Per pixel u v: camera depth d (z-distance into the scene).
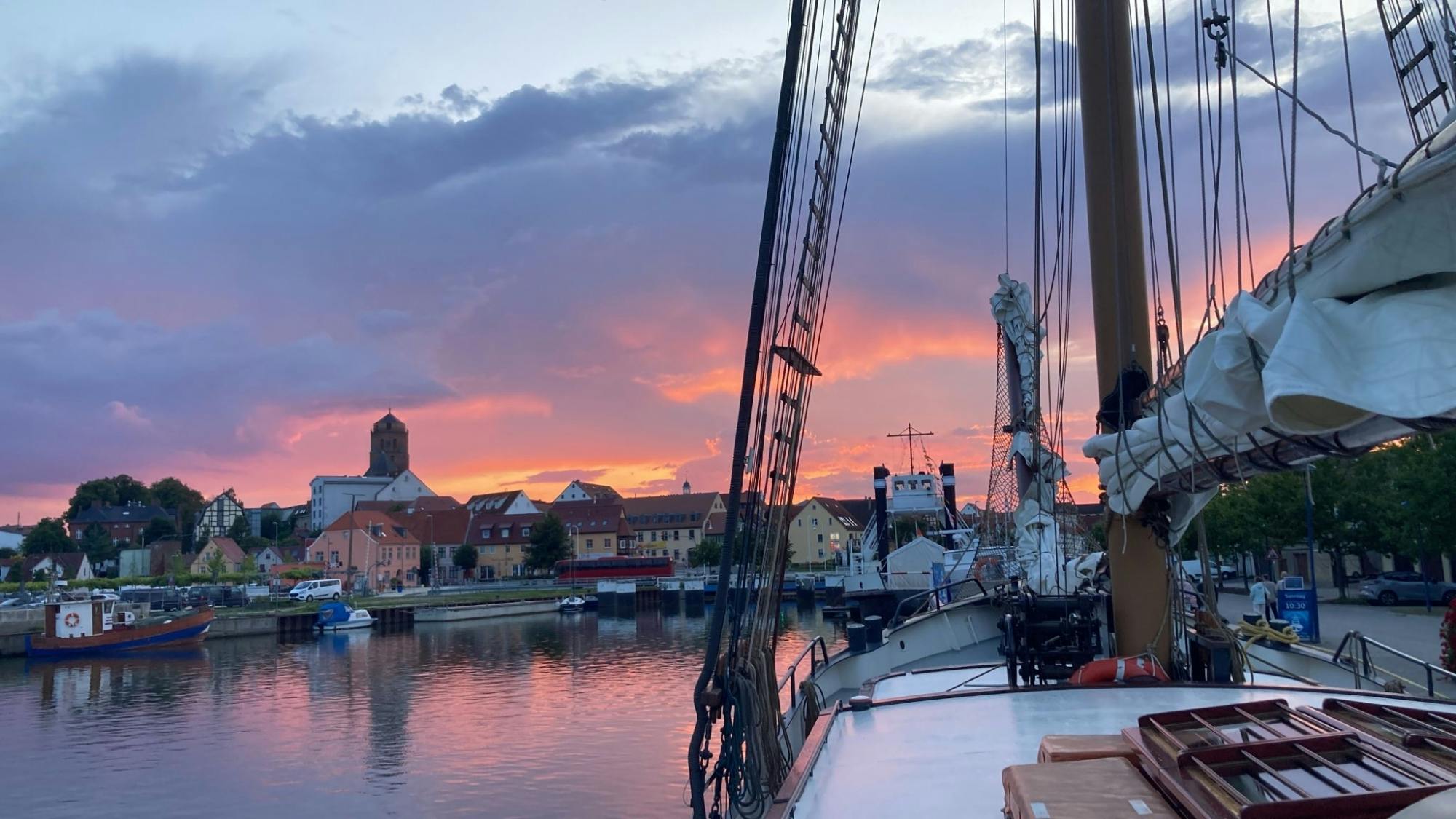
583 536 121.00
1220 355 3.10
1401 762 2.72
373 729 31.64
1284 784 2.70
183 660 52.62
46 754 28.58
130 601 78.56
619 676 43.03
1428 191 2.33
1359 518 34.75
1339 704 3.51
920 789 4.30
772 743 4.38
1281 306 2.79
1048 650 6.93
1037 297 6.96
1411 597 33.31
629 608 84.44
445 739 29.72
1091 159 6.75
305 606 78.62
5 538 157.88
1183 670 6.58
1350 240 2.63
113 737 31.05
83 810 22.69
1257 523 37.38
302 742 29.86
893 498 43.75
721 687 3.90
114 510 162.75
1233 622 21.34
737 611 4.16
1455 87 3.55
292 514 189.50
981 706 5.86
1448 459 28.91
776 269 4.42
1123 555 6.60
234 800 23.23
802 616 69.00
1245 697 5.79
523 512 131.38
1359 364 2.48
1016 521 14.24
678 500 129.25
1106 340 6.61
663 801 21.56
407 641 61.59
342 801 22.89
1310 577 19.78
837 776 4.58
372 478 160.88
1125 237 6.63
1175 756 3.02
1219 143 3.96
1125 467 5.54
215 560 109.88
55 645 53.62
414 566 120.12
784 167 3.87
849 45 5.13
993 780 4.36
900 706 6.03
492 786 23.59
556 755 26.75
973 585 19.75
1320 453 3.27
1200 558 6.91
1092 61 6.78
